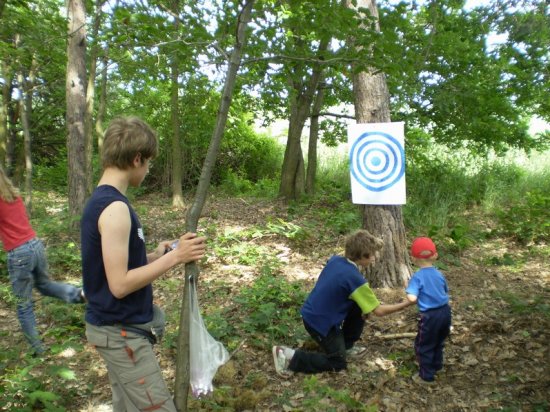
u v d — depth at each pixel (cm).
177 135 1062
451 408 302
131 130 194
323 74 985
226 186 1302
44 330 412
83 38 716
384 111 482
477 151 1030
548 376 326
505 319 418
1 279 527
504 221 727
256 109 1257
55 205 1044
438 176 977
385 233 489
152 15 280
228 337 395
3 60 753
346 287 344
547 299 462
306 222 807
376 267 494
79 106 720
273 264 579
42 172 1452
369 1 456
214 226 809
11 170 1447
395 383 334
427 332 326
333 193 1070
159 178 1348
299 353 346
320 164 1361
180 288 525
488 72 895
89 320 196
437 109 926
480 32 888
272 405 307
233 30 296
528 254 635
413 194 930
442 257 618
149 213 977
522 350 365
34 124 1520
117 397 219
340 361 347
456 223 771
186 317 213
